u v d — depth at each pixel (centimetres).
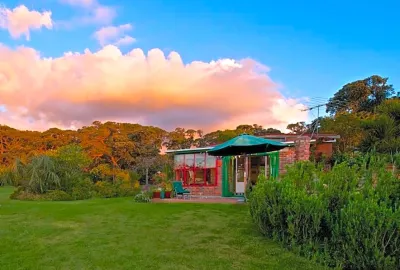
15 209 1123
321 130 2808
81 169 2255
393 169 605
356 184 579
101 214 989
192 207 1107
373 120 2083
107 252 582
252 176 1848
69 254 570
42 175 1723
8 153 4669
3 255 566
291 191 602
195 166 1983
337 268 494
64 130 5088
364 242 467
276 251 581
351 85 4350
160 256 559
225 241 653
